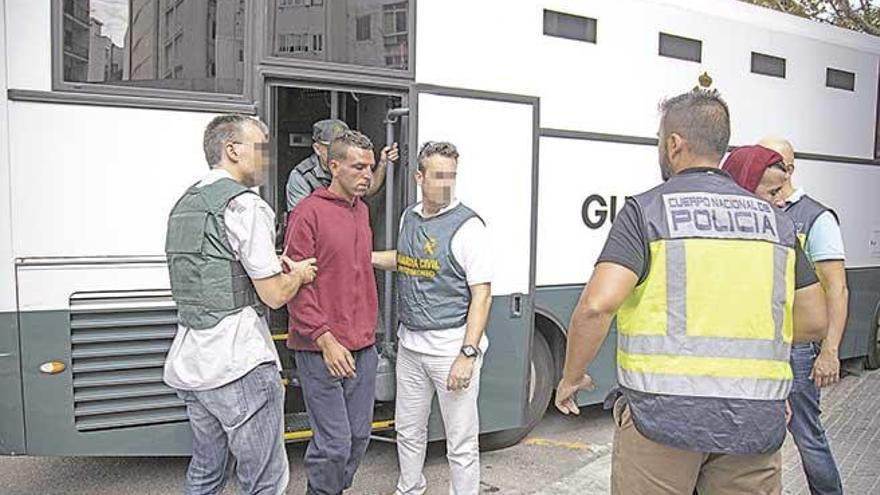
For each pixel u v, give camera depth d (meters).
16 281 4.18
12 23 4.10
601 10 6.02
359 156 4.15
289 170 5.68
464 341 4.33
